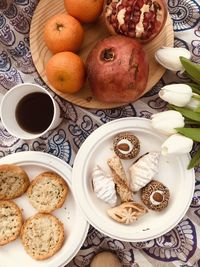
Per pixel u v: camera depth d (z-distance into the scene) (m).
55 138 0.41
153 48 0.39
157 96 0.40
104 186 0.39
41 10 0.39
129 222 0.39
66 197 0.40
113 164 0.39
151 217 0.40
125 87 0.35
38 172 0.41
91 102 0.39
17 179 0.40
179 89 0.36
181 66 0.37
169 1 0.40
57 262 0.40
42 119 0.39
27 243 0.40
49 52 0.40
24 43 0.41
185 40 0.40
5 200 0.41
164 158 0.39
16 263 0.40
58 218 0.41
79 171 0.39
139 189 0.39
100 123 0.40
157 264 0.41
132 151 0.39
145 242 0.41
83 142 0.40
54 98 0.40
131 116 0.40
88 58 0.37
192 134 0.37
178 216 0.39
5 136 0.41
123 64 0.35
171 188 0.40
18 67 0.41
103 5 0.37
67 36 0.36
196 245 0.40
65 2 0.37
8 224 0.40
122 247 0.41
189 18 0.40
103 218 0.39
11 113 0.39
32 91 0.39
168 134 0.38
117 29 0.37
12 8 0.40
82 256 0.41
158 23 0.37
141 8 0.36
